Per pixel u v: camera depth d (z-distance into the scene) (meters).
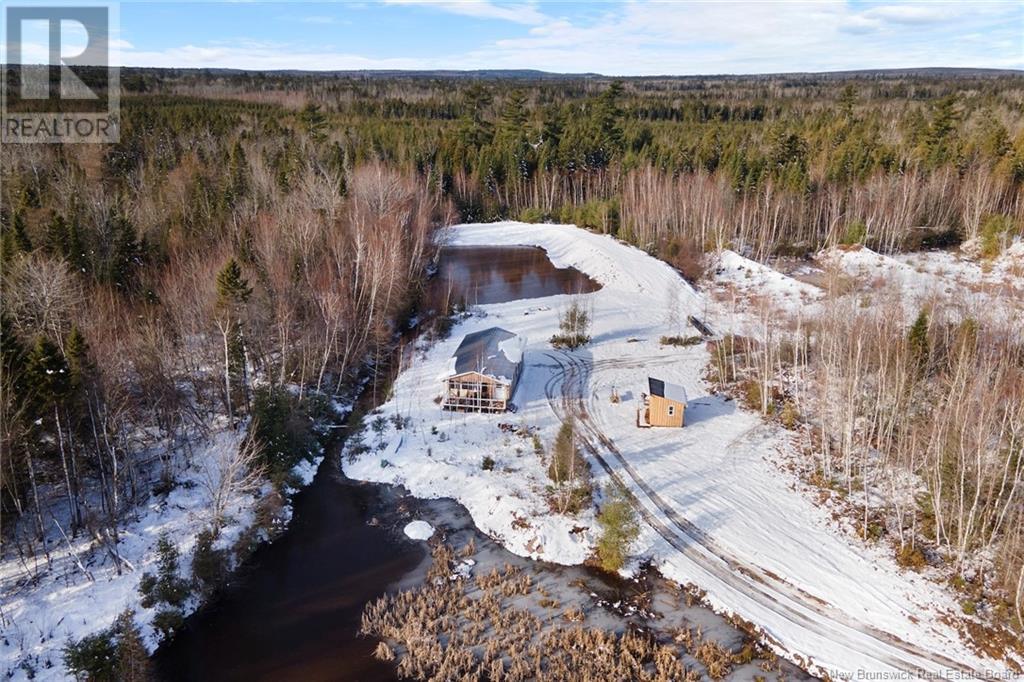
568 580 35.38
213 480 41.34
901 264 77.25
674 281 79.88
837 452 44.38
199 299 48.06
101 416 36.00
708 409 51.91
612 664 29.83
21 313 40.75
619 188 112.19
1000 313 55.88
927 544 36.06
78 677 28.39
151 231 64.12
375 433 48.34
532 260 96.94
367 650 31.05
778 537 37.38
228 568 35.84
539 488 41.91
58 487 37.50
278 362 52.22
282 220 66.50
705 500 40.50
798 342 56.00
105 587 33.00
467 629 32.03
